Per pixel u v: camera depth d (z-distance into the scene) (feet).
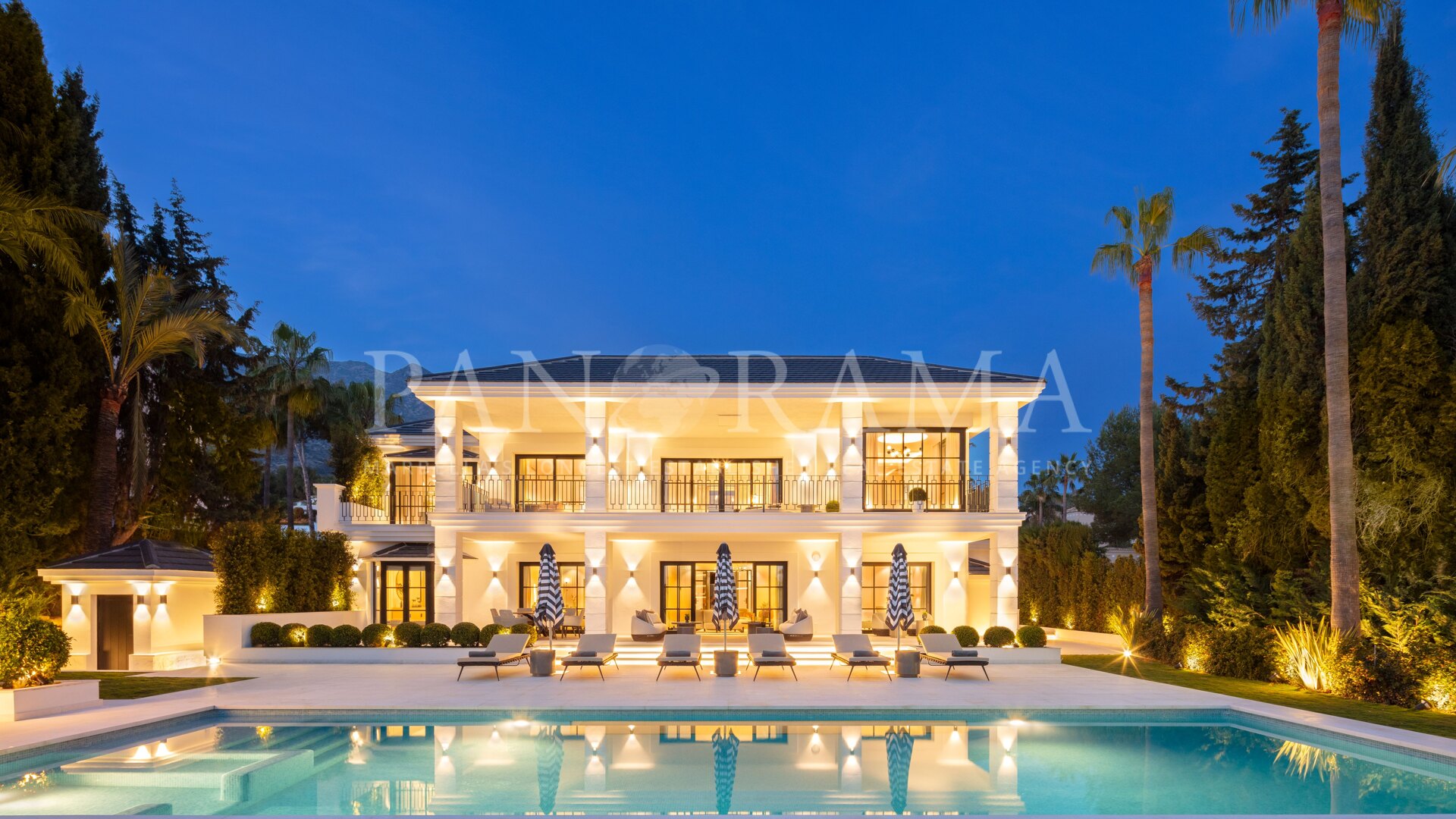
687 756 31.42
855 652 51.70
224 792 26.27
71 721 34.71
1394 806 24.70
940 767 29.60
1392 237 51.88
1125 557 76.54
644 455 76.59
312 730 36.47
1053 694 43.45
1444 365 48.83
